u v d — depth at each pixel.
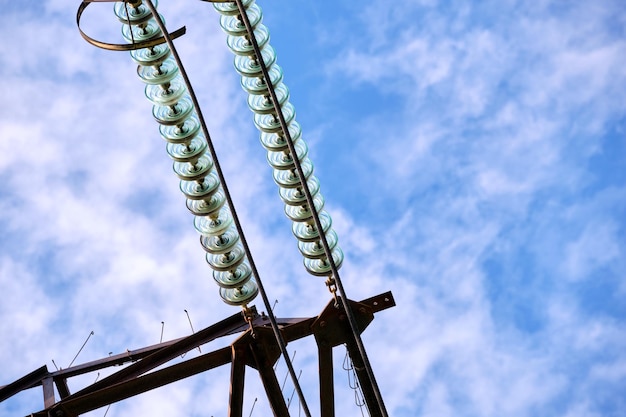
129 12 16.92
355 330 14.88
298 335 17.17
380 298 17.34
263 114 17.14
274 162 17.17
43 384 20.17
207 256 17.39
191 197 17.19
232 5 17.02
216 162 14.79
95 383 18.28
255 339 17.03
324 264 17.30
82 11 17.27
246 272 17.33
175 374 17.34
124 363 20.58
